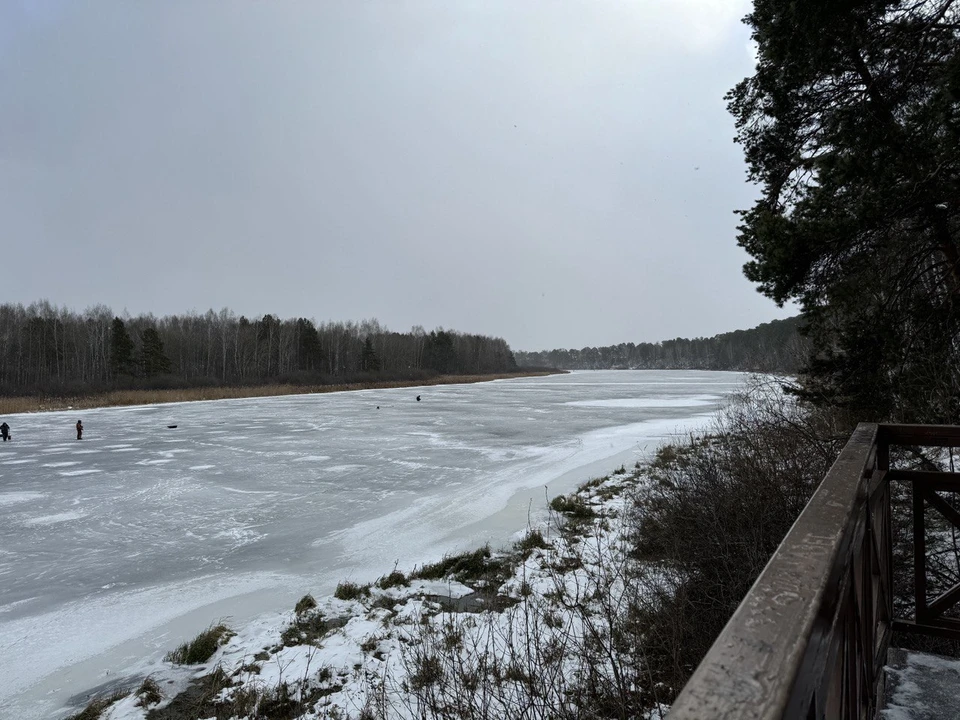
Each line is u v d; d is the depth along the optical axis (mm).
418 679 4906
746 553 5047
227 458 20328
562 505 12086
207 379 77438
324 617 7586
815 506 1363
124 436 27453
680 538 5777
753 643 740
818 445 6258
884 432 2850
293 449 22203
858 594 1729
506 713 3623
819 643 838
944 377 6566
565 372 184375
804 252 6973
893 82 7047
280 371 89938
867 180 6613
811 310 7426
